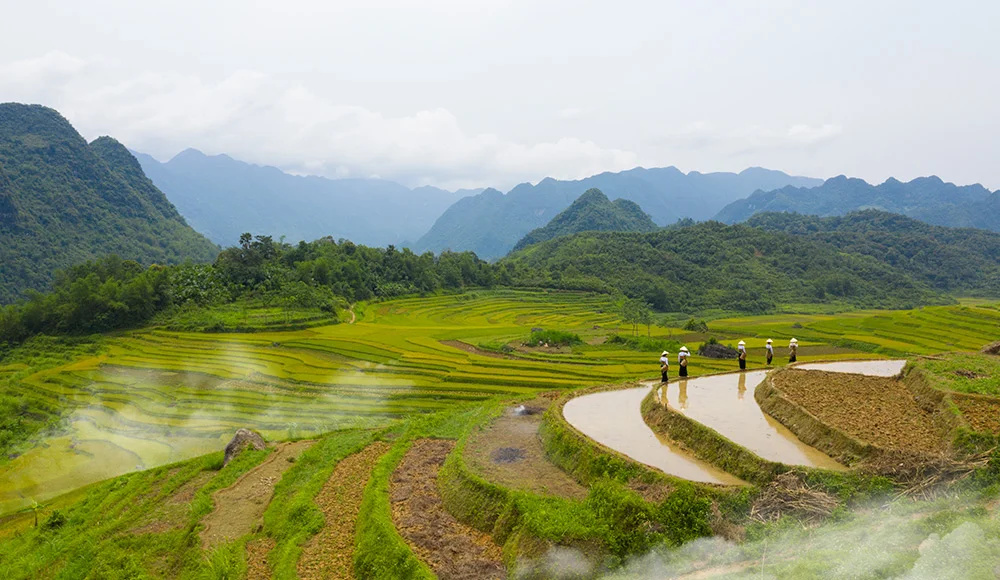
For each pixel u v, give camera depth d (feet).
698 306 449.06
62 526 107.65
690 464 68.80
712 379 104.58
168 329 293.23
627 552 54.13
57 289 363.97
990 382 75.97
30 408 199.11
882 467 57.88
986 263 587.27
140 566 78.07
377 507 73.20
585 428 83.51
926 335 223.71
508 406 109.50
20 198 517.14
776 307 437.58
